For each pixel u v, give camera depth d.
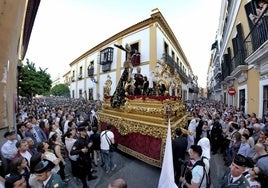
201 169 2.94
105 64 21.47
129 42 17.88
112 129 7.77
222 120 8.73
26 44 14.30
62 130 8.10
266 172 3.18
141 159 5.94
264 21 7.35
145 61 15.87
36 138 6.04
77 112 11.73
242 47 11.73
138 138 6.16
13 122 6.45
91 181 5.15
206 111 11.50
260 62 8.23
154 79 7.17
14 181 2.23
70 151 4.72
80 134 4.87
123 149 6.86
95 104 17.11
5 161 3.91
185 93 30.86
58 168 4.21
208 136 7.92
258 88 9.25
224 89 25.16
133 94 7.62
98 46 23.80
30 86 20.98
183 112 7.77
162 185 2.97
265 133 4.71
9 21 4.20
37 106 15.95
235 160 2.55
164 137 5.17
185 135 5.42
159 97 5.72
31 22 9.95
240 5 12.54
